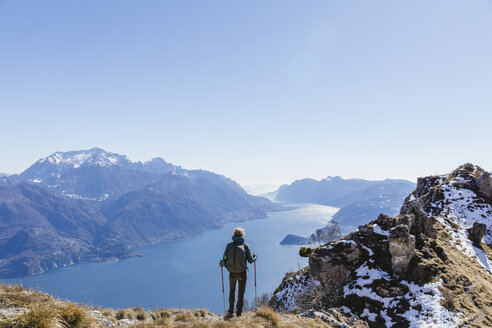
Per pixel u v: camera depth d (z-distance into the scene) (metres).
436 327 25.20
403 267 32.81
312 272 36.88
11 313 6.51
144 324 9.01
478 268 38.41
